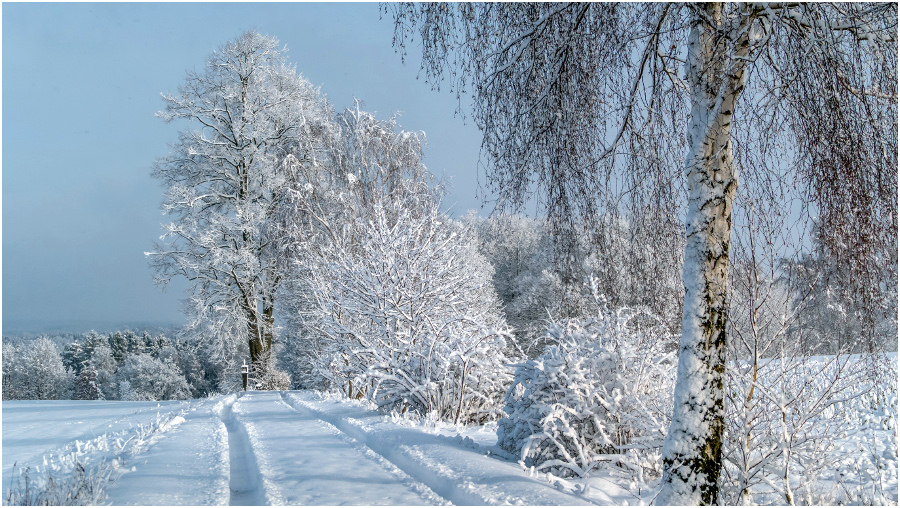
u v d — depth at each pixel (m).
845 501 5.07
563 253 5.71
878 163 4.49
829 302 4.96
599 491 4.97
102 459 6.20
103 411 13.35
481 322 9.31
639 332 6.00
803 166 4.78
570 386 5.70
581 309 6.26
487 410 8.84
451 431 7.58
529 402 6.18
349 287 11.88
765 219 4.91
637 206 5.40
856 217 4.53
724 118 4.46
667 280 5.57
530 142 5.43
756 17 4.34
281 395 17.09
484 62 5.55
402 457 5.88
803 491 5.25
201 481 5.25
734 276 5.21
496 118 5.59
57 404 17.19
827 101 4.34
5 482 5.60
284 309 23.12
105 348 63.31
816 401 5.00
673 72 5.28
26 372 53.31
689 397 4.39
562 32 5.14
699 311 4.45
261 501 4.64
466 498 4.47
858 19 4.29
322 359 14.15
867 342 4.87
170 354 60.31
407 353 9.77
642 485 5.29
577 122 5.23
